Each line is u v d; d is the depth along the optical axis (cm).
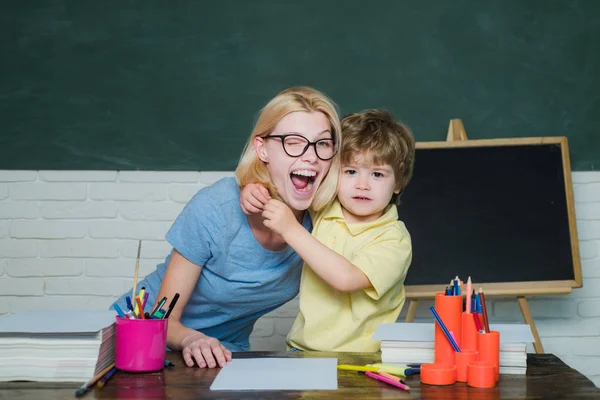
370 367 127
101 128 293
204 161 293
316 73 291
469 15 292
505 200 277
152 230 294
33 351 122
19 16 293
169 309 134
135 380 123
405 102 291
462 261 274
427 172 280
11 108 293
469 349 124
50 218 295
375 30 291
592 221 291
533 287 271
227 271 165
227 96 292
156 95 293
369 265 154
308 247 148
